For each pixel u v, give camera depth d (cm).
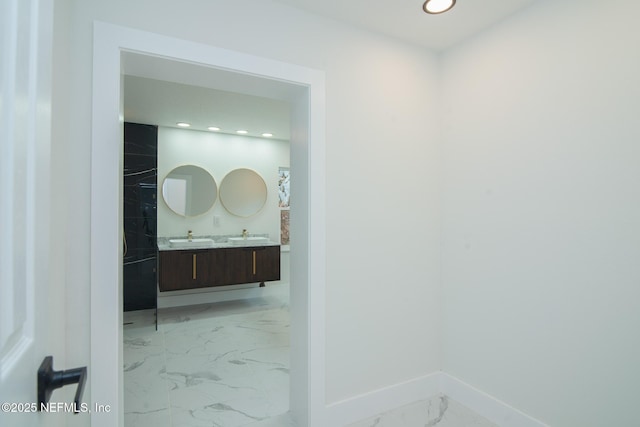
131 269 388
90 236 126
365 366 192
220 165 448
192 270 381
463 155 204
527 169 170
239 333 333
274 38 165
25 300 53
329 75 180
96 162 126
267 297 477
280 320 376
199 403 206
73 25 125
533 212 167
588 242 146
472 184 199
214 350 290
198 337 321
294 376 192
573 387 152
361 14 177
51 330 99
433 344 217
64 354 119
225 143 450
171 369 253
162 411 197
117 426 129
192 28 147
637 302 132
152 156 386
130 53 137
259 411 199
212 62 150
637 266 132
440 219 220
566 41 154
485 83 191
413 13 177
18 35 50
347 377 186
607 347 141
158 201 415
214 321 371
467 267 202
